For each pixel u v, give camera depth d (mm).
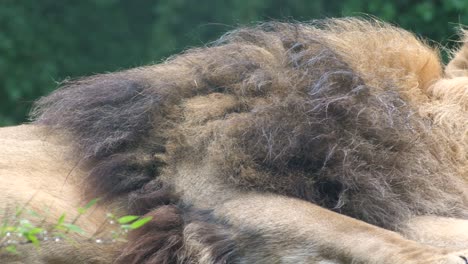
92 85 14828
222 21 38781
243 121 13633
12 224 13195
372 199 13617
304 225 12633
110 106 14461
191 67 14750
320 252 12469
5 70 39031
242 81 14289
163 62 15594
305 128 13664
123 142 14148
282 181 13320
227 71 14375
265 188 13258
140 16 43312
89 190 13836
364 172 13711
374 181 13641
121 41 42938
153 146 13969
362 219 13633
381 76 14680
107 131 14227
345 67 14289
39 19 41969
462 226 13188
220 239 12992
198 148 13570
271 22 15500
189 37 37281
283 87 14133
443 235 13117
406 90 14750
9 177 13633
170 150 13766
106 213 13734
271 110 13781
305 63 14352
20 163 13906
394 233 12336
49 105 15172
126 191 13875
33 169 13898
